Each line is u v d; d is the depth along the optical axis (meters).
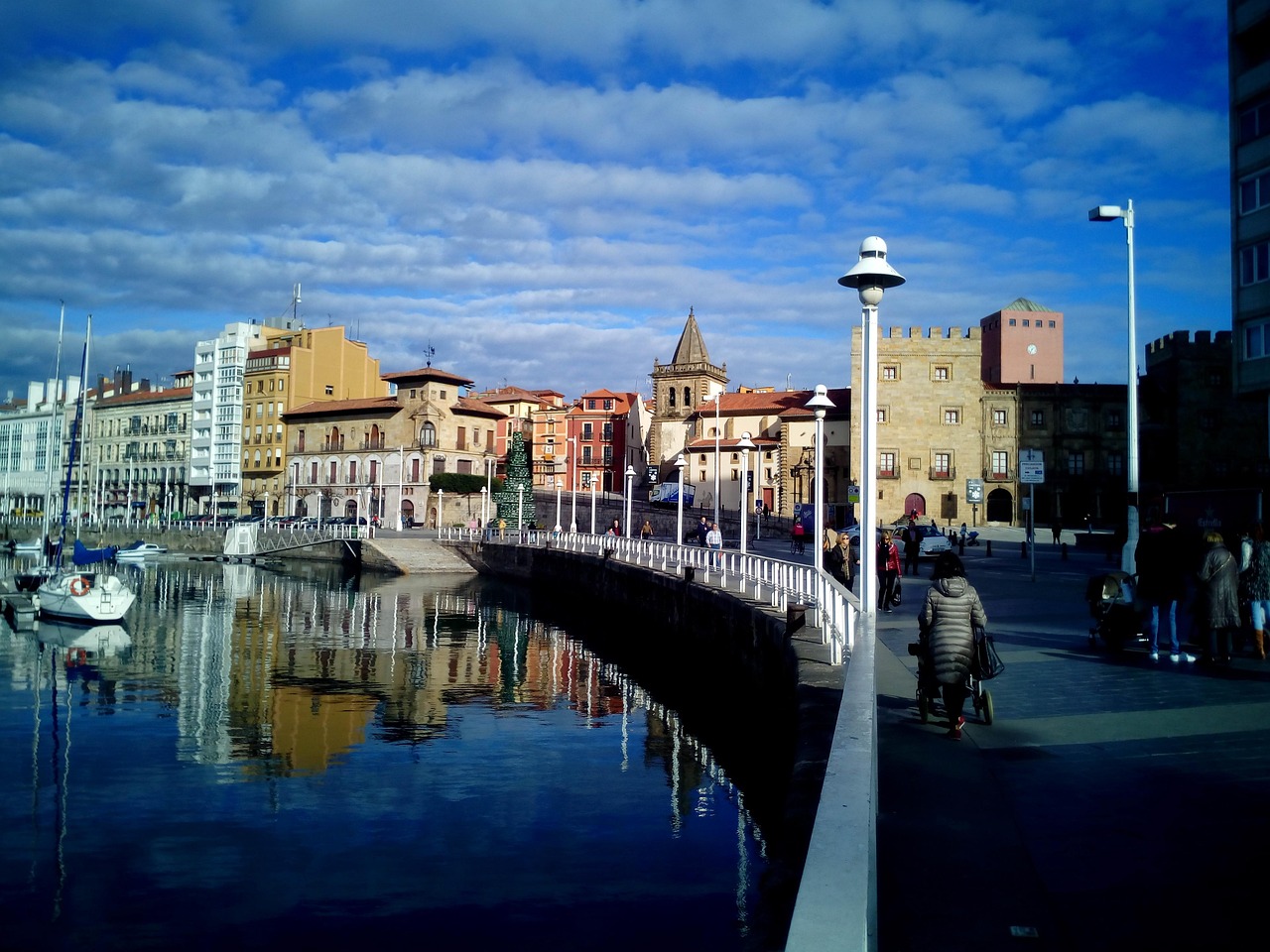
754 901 12.49
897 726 10.65
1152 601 14.86
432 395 102.50
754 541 65.31
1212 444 76.88
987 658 10.42
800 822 7.05
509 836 15.27
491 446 109.88
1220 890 6.05
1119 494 80.94
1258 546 14.77
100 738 22.16
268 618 46.50
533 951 11.15
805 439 90.69
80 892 13.12
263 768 19.53
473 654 36.44
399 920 12.08
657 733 23.17
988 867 6.38
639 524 84.56
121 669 31.97
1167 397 78.69
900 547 45.97
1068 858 6.59
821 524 19.88
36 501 142.75
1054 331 131.25
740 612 23.77
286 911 12.41
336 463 108.25
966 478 81.56
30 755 20.47
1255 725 10.51
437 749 21.25
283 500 113.00
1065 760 9.14
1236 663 14.54
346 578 71.25
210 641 38.75
